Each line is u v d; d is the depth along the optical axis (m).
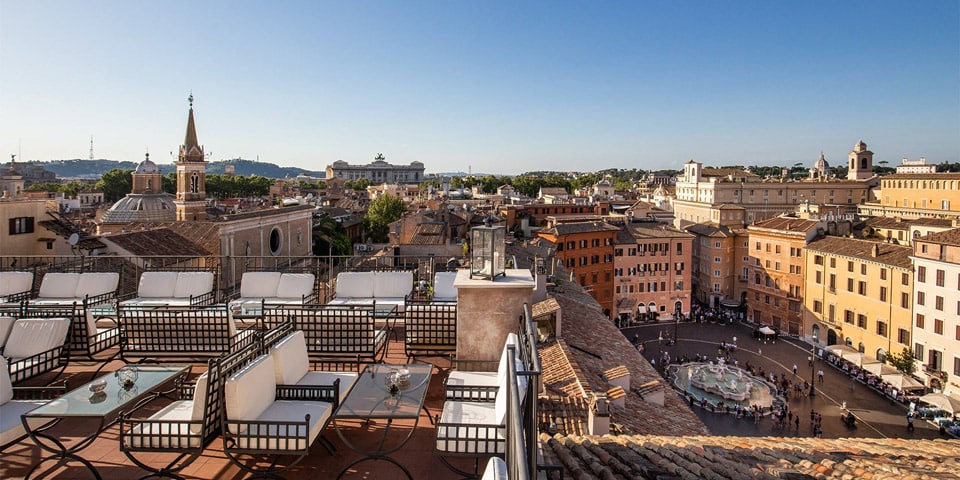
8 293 12.12
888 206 101.00
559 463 7.81
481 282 8.21
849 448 9.07
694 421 17.25
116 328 8.98
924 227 71.12
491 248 8.29
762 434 42.19
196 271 13.79
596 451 8.20
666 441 9.29
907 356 54.88
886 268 59.38
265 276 12.10
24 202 35.91
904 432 43.44
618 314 82.25
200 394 5.45
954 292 51.28
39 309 9.29
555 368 16.08
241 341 7.76
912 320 55.97
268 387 6.14
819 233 74.62
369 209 103.06
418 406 5.95
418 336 8.89
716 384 51.25
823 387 53.88
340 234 82.75
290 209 61.50
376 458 5.62
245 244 52.25
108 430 6.99
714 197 121.06
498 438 5.44
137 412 7.46
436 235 58.97
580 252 76.75
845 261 65.75
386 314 9.98
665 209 144.12
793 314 74.94
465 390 6.53
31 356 7.54
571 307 27.50
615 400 15.27
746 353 66.44
